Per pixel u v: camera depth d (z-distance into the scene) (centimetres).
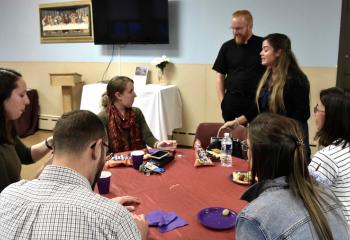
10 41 590
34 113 576
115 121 256
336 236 97
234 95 324
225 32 434
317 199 99
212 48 446
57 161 104
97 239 90
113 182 186
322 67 388
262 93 265
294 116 251
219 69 341
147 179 190
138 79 488
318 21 380
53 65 563
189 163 214
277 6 398
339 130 157
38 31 563
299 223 95
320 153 158
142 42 472
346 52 389
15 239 92
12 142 181
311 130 400
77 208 92
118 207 96
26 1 559
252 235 97
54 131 104
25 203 95
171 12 460
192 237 133
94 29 496
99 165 111
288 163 101
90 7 511
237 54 321
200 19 445
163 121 434
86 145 104
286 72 250
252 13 412
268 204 98
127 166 209
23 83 175
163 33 457
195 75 463
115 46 509
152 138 259
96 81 535
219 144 238
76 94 542
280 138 100
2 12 584
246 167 206
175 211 154
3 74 167
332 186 155
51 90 573
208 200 164
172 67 476
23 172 376
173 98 462
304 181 100
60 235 90
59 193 96
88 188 103
